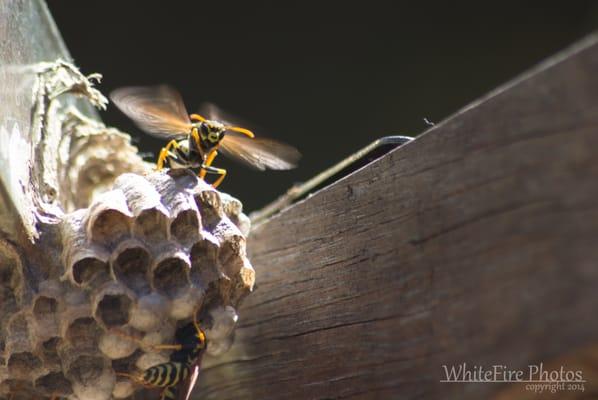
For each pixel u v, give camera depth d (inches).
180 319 18.8
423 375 17.8
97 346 18.8
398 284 18.1
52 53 20.6
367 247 18.5
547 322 17.1
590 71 17.0
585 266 16.9
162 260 18.7
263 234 19.8
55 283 18.8
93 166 20.7
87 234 18.7
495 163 17.5
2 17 18.9
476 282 17.5
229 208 19.2
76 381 18.8
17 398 19.0
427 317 17.9
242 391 19.9
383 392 18.2
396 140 19.3
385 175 18.4
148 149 34.8
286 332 19.4
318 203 19.1
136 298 18.6
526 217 17.2
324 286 19.0
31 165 19.3
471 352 17.5
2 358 18.8
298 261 19.3
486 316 17.4
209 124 19.9
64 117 20.5
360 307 18.5
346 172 20.0
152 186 18.9
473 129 17.6
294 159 20.2
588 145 17.0
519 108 17.4
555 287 17.1
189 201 18.8
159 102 19.8
